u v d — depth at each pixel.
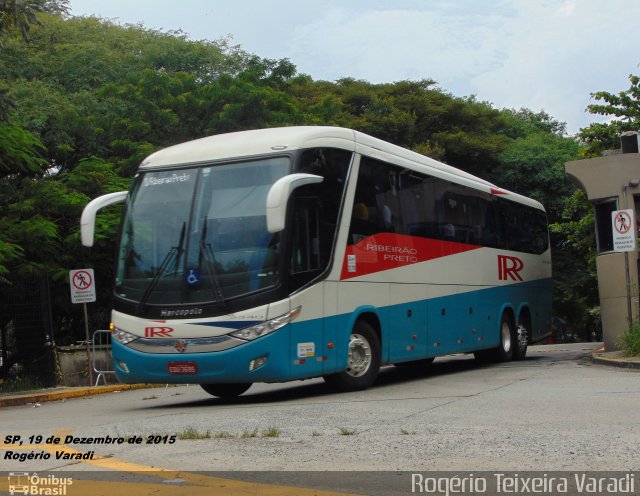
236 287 12.38
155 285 12.80
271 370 12.23
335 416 10.32
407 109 45.72
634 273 19.88
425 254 16.38
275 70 43.38
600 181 20.39
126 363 12.88
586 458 7.32
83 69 39.38
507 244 20.91
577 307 48.31
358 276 14.02
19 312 18.92
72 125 26.52
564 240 43.12
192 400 14.85
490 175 45.59
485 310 19.16
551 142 48.34
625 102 30.58
